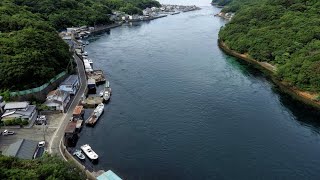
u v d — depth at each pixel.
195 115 82.88
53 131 70.12
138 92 97.12
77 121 75.56
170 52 143.62
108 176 55.88
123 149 67.62
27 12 141.50
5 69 81.62
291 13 145.12
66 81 91.94
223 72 117.31
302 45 118.69
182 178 59.16
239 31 153.62
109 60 130.12
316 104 92.31
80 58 125.94
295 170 61.97
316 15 138.75
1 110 73.94
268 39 131.00
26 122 71.12
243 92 98.75
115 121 79.25
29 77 84.06
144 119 80.38
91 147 68.12
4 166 39.81
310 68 98.94
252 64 127.56
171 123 78.56
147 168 61.69
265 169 62.06
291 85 103.00
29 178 36.62
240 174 60.47
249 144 70.12
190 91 98.38
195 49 149.75
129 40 169.00
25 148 59.41
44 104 80.06
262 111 86.25
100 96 92.06
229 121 80.12
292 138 73.06
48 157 46.22
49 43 102.12
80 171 46.34
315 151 68.12
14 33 101.62
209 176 59.78
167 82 105.75
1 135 66.94
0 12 122.94
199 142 70.50
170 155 65.81
